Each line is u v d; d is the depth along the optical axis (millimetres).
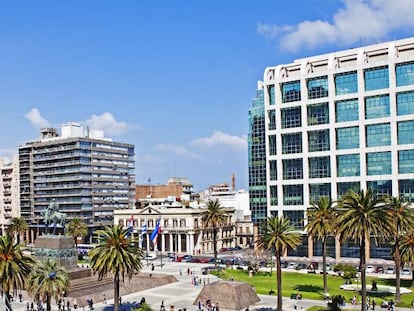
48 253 108188
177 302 96188
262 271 129875
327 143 148125
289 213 154125
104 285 107125
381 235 76312
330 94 147000
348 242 144250
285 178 155250
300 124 152750
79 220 175875
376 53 145375
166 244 194500
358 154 142750
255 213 180375
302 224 151250
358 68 142625
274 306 90500
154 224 194750
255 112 184750
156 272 133625
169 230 189375
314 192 149875
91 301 91000
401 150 136500
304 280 116125
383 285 106500
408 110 136250
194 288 110875
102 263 72938
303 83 151625
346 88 145750
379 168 139875
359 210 72938
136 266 75750
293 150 153875
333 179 145625
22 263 68500
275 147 157500
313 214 101062
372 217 72125
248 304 91750
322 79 149500
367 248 140750
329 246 148500
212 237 195000
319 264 140000
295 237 80312
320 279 117250
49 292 71062
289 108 154875
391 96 137750
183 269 139875
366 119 141625
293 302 93000
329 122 147250
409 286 105812
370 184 140625
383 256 139250
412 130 135625
